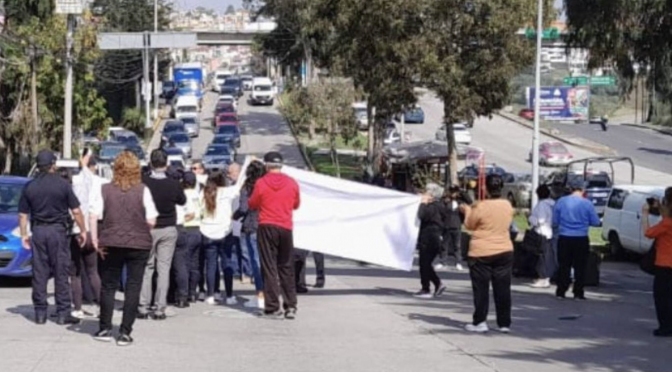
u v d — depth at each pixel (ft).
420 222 56.65
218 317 45.19
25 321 42.09
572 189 57.62
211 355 35.58
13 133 157.17
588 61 71.41
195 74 336.90
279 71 404.36
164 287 43.70
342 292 58.29
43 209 40.50
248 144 240.32
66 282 41.14
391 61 124.16
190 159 190.29
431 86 125.90
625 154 234.79
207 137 250.57
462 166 207.41
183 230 47.37
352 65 129.18
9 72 157.48
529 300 57.41
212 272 49.75
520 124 290.76
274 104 329.72
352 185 55.36
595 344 40.91
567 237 57.21
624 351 39.32
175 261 47.60
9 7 160.66
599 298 59.21
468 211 42.98
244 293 54.95
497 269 42.60
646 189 91.86
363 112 242.58
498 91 127.03
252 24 363.56
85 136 195.11
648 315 50.67
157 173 42.86
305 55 250.57
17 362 33.27
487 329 42.78
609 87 284.61
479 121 294.25
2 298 51.52
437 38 122.21
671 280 43.21
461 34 123.13
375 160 169.27
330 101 197.67
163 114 297.33
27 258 57.11
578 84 177.99
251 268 52.06
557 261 60.08
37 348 35.70
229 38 359.25
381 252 55.42
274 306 45.24
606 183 138.92
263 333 40.98
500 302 42.86
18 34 155.22
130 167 36.63
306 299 53.83
